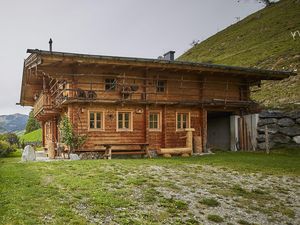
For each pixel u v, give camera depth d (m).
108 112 21.19
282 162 17.59
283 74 26.00
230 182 12.63
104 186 10.70
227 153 22.80
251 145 25.39
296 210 10.12
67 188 10.21
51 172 12.62
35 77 26.09
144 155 21.06
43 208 8.28
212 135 29.39
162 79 23.06
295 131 24.34
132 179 11.82
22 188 9.93
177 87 23.97
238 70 24.03
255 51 56.09
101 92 21.48
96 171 13.01
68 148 19.45
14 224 7.11
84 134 20.30
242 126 25.97
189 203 9.82
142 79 22.55
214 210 9.50
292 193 11.76
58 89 21.91
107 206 8.82
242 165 16.25
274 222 9.10
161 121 22.86
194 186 11.67
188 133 21.75
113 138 21.19
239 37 71.75
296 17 65.00
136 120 22.00
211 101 23.73
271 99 34.81
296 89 34.81
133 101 21.08
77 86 20.86
